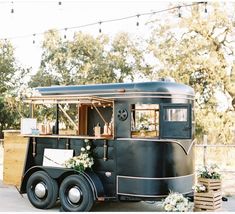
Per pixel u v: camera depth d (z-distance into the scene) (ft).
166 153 20.03
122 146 20.63
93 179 20.79
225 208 22.12
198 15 51.37
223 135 50.14
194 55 50.72
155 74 53.16
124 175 20.49
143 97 20.45
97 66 59.21
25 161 23.50
